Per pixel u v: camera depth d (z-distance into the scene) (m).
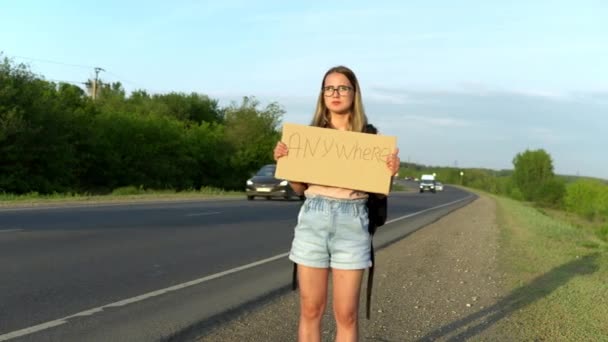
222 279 9.21
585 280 10.38
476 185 139.12
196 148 48.28
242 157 53.97
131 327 6.24
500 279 10.25
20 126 32.22
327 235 3.86
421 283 9.70
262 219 19.42
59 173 35.94
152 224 16.16
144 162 43.47
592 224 49.38
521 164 91.75
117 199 25.70
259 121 57.16
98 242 12.20
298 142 4.03
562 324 7.10
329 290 8.48
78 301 7.23
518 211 36.78
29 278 8.37
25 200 22.48
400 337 6.35
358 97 4.12
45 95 36.31
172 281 8.80
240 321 6.79
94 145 39.06
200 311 7.07
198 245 12.80
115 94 70.75
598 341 6.42
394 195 52.59
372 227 4.04
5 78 33.19
